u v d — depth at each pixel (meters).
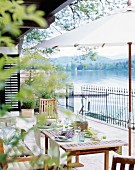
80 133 4.14
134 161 2.07
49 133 4.39
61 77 0.95
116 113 9.66
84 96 11.27
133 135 7.41
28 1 3.38
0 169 0.90
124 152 5.89
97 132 4.56
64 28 12.63
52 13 3.51
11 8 0.72
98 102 10.88
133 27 3.70
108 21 3.94
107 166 4.07
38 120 0.90
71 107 10.65
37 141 4.63
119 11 4.10
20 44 5.62
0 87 0.70
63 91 1.04
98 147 3.84
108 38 3.62
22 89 0.74
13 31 0.71
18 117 0.88
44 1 3.44
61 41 4.25
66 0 3.00
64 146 3.79
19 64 0.78
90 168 5.05
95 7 12.74
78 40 3.88
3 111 0.73
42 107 6.93
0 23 0.76
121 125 8.83
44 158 0.84
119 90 9.91
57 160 0.85
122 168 2.08
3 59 0.74
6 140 0.92
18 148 0.83
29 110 8.95
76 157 4.80
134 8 4.06
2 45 0.79
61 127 4.66
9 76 0.74
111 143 3.98
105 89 10.60
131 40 3.50
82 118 4.93
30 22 3.57
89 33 3.89
